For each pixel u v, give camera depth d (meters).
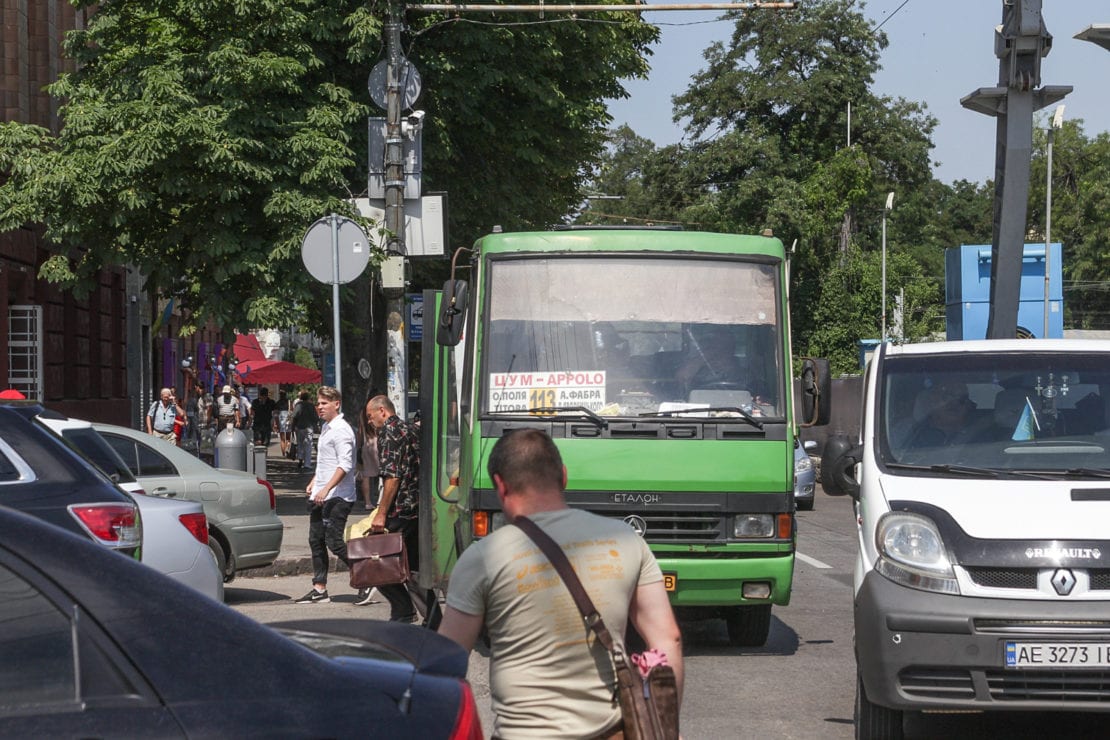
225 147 20.28
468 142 25.92
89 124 20.86
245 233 21.55
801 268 63.00
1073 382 8.14
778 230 63.53
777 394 10.38
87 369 33.72
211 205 21.58
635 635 10.95
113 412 35.88
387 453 11.08
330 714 3.18
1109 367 8.22
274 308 21.03
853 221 68.56
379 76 18.56
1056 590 6.85
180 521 9.23
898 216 82.75
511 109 26.03
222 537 13.33
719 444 10.13
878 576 7.13
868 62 67.75
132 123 20.58
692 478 10.06
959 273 29.66
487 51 24.23
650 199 67.81
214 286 21.73
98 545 3.23
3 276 26.73
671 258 10.62
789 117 68.06
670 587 10.02
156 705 3.00
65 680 2.97
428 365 11.11
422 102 24.44
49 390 29.92
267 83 20.91
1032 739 7.65
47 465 7.65
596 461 10.04
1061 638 6.78
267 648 3.23
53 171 20.56
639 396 10.23
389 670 3.51
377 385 28.09
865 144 67.75
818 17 66.94
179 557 9.14
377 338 28.81
